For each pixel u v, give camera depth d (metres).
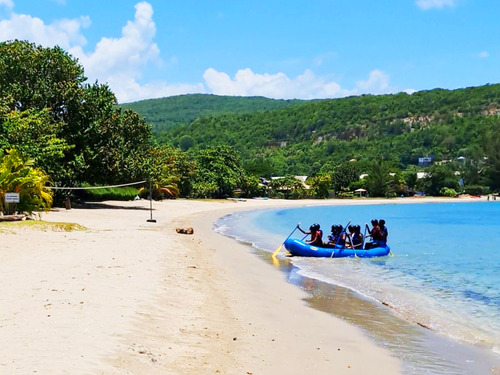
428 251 23.23
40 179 25.31
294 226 39.03
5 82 39.44
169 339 7.70
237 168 96.69
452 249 24.17
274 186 108.81
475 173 125.81
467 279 15.66
